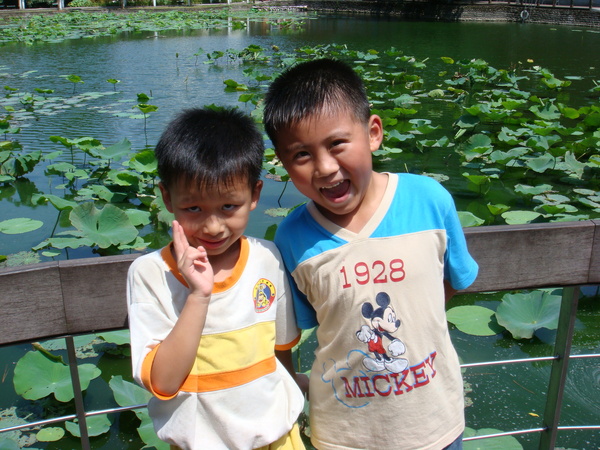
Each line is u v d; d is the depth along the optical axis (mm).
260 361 1425
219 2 30641
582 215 4719
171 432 1383
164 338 1360
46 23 20234
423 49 14258
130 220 4395
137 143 6703
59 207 4500
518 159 5980
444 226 1499
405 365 1476
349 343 1496
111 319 1482
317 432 1603
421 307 1476
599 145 6078
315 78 1398
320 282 1487
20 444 2523
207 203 1342
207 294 1284
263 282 1456
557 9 19953
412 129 7199
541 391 2826
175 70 11688
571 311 1788
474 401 2758
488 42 15383
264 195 5160
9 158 5824
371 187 1511
